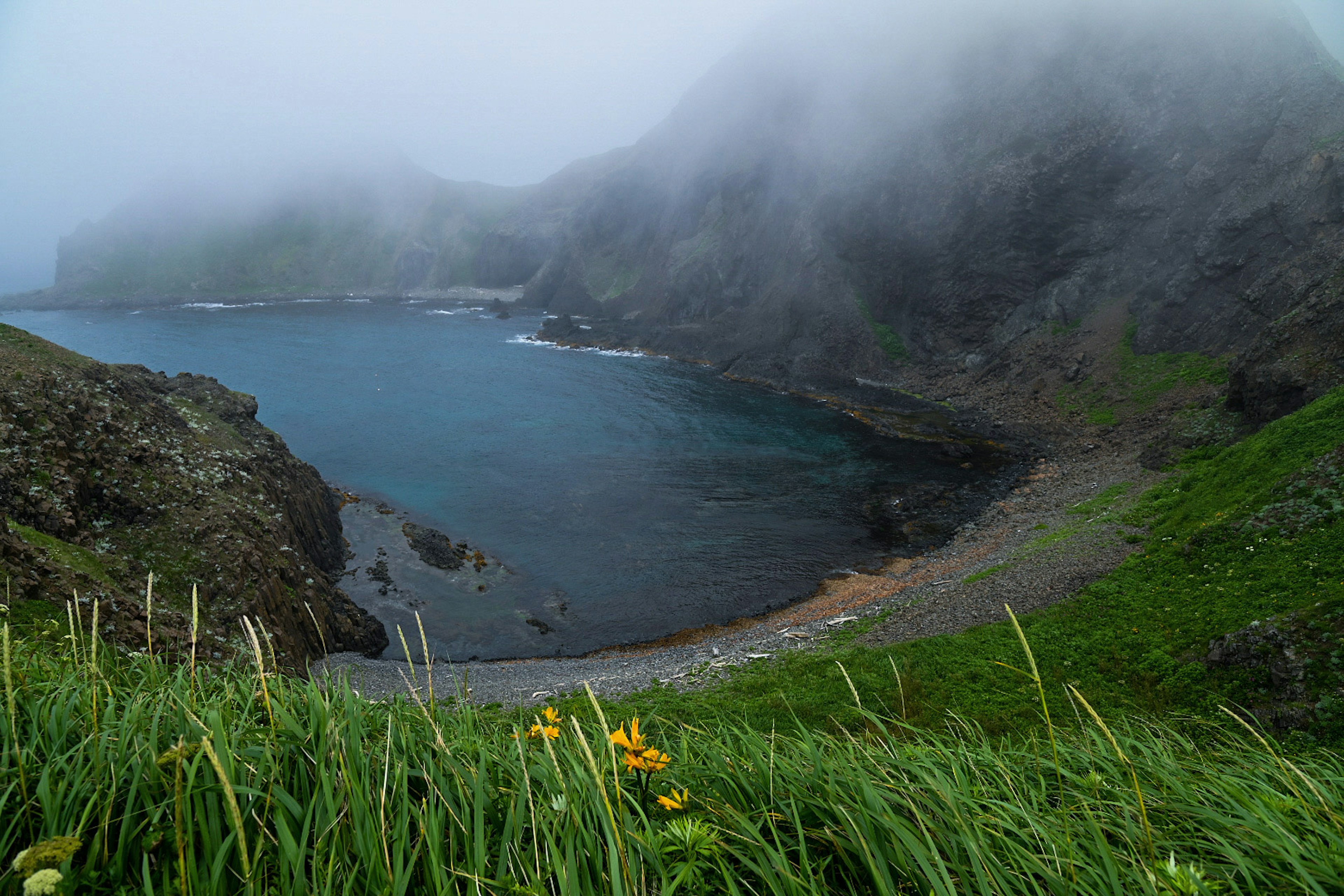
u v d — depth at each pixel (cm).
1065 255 8644
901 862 320
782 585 4153
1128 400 6544
